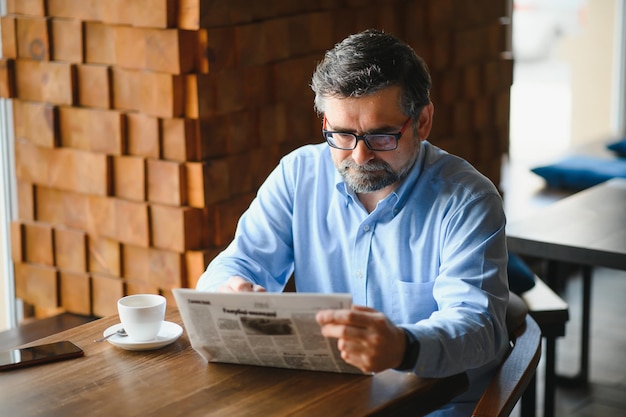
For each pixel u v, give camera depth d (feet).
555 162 14.08
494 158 13.05
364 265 6.10
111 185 9.55
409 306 5.95
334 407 4.62
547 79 15.81
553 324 8.73
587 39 16.24
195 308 4.98
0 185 10.64
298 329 4.84
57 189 10.04
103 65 9.34
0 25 9.91
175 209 9.09
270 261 6.53
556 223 8.99
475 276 5.50
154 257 9.43
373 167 5.59
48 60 9.64
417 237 5.94
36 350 5.37
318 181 6.41
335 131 5.58
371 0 10.82
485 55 12.53
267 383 4.91
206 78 8.87
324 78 5.53
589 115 16.72
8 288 10.88
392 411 4.68
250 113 9.44
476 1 12.25
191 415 4.53
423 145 6.15
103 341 5.58
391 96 5.44
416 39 11.50
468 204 5.75
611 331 12.44
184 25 8.73
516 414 9.92
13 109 10.12
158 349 5.44
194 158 9.10
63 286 10.25
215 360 5.22
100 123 9.42
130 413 4.56
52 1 9.55
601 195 10.22
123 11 8.92
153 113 9.04
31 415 4.55
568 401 10.28
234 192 9.38
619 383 10.77
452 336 4.97
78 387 4.89
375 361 4.65
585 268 10.60
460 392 5.18
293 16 9.77
